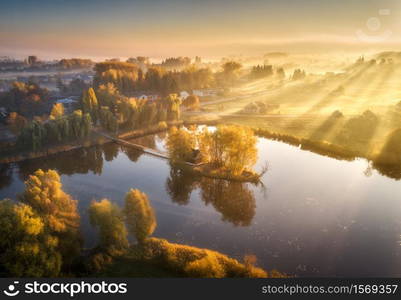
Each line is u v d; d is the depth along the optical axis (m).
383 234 57.06
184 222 62.59
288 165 91.38
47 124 108.75
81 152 108.19
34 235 39.31
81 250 49.94
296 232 58.34
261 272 45.34
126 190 78.12
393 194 72.56
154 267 45.69
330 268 48.03
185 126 139.50
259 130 125.69
